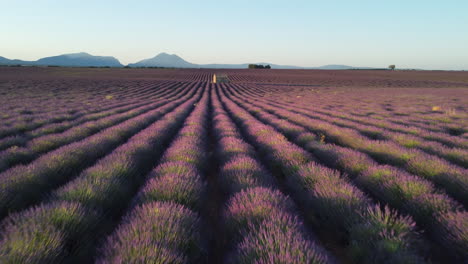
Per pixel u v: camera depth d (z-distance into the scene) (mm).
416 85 69875
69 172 4930
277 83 76125
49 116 12750
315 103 24469
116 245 2207
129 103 22219
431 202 3299
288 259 2010
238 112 16625
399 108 19609
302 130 9938
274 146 7137
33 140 7223
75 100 23859
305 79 93625
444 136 8430
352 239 2783
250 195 3490
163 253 2082
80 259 2453
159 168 4965
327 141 9016
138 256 2023
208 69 165125
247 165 5102
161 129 9500
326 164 6281
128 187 4254
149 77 91312
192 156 5844
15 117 12195
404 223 2777
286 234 2414
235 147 6914
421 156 5594
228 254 2500
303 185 4340
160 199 3467
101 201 3379
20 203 3463
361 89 52500
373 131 9695
